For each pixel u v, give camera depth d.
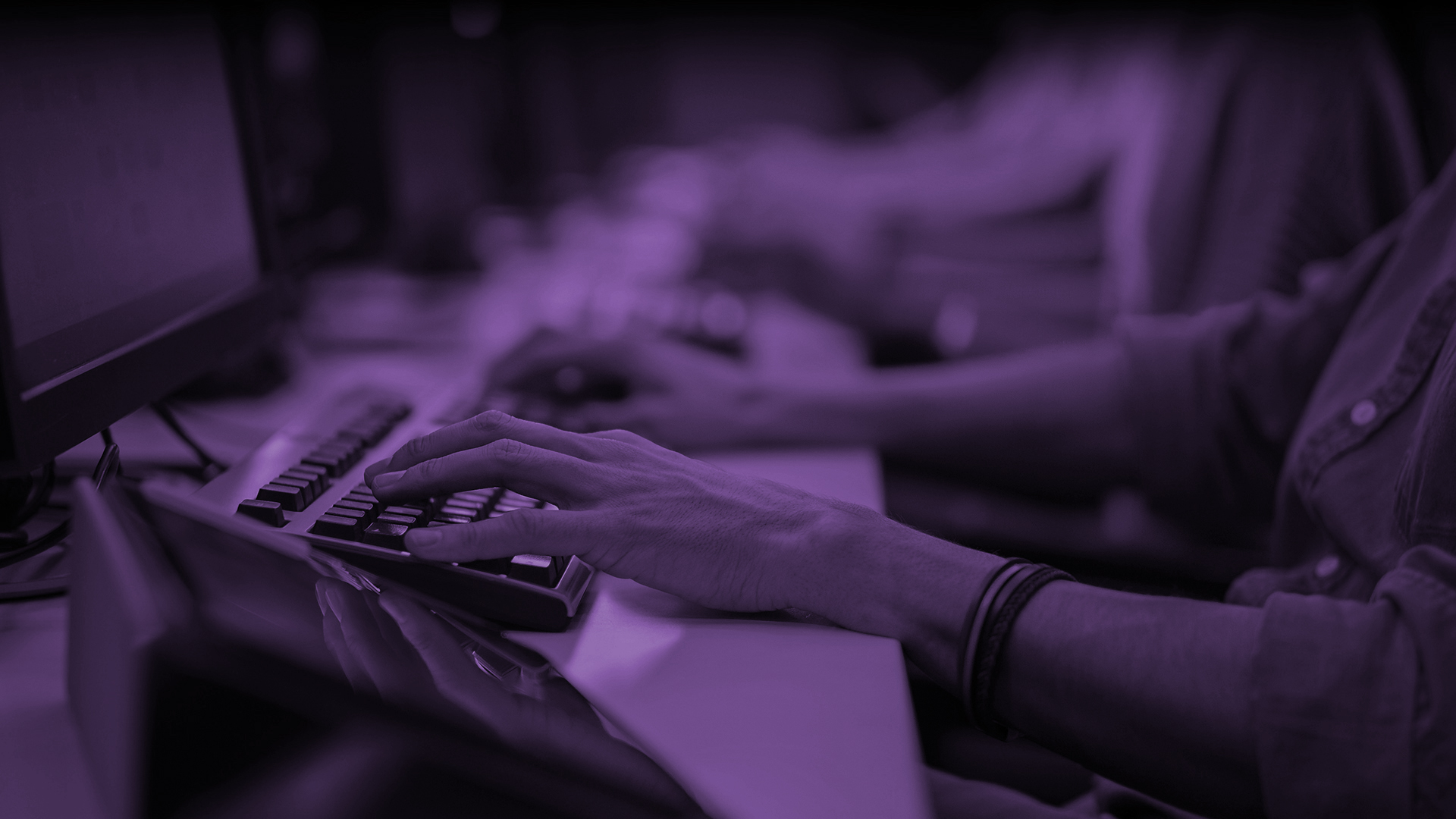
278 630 0.35
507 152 1.92
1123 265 1.74
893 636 0.47
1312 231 1.35
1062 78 2.49
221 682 0.30
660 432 0.82
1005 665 0.46
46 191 0.52
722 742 0.38
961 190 2.23
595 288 1.31
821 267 1.69
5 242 0.48
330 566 0.46
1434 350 0.59
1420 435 0.52
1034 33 2.74
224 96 0.82
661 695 0.41
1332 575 0.62
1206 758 0.42
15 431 0.46
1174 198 1.56
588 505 0.51
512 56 1.92
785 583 0.48
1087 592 0.47
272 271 0.89
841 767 0.36
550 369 0.88
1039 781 0.76
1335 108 1.33
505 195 1.92
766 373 1.04
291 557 0.42
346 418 0.73
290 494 0.54
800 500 0.52
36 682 0.43
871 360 1.66
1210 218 1.51
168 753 0.29
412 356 1.13
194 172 0.74
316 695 0.31
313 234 1.38
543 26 2.08
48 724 0.40
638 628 0.48
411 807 0.31
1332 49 1.34
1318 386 0.72
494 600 0.47
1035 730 0.46
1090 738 0.44
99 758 0.34
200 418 0.89
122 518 0.36
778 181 2.23
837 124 3.20
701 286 1.46
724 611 0.50
